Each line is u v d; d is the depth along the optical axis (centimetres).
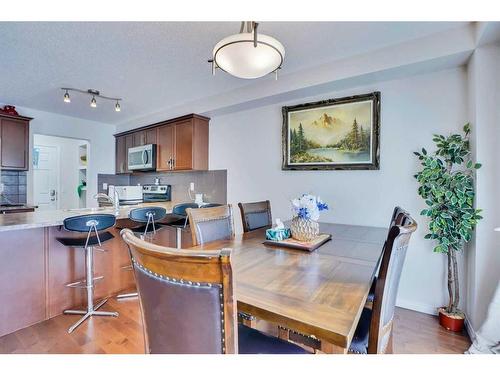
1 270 196
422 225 225
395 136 236
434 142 219
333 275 108
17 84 293
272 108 312
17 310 203
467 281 204
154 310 77
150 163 400
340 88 259
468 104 203
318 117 275
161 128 398
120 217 248
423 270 225
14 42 204
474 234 189
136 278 83
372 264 122
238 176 344
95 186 468
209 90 315
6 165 354
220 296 66
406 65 209
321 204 169
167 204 393
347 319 75
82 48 214
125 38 199
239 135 342
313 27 187
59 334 194
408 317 217
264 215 233
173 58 233
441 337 190
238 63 137
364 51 223
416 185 228
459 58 197
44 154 558
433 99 220
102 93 324
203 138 368
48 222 205
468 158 199
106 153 485
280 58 139
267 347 100
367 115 248
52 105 372
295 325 76
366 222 251
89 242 216
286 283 100
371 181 249
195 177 396
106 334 193
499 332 163
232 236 183
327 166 269
